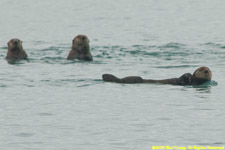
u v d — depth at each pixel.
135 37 64.94
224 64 42.25
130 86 33.06
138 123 24.66
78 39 44.62
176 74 37.72
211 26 74.38
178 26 74.75
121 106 27.92
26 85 33.56
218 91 31.59
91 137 22.59
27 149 21.11
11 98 29.91
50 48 55.59
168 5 95.62
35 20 82.19
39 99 29.61
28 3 100.12
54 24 78.31
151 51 51.06
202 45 56.28
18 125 24.44
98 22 79.31
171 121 24.97
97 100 29.28
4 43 61.31
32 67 40.81
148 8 92.56
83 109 27.34
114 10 90.75
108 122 24.88
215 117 25.59
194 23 77.38
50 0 103.44
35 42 61.91
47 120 25.28
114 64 42.50
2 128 23.97
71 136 22.75
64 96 30.33
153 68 40.44
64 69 39.75
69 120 25.23
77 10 91.62
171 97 29.97
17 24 78.56
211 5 95.50
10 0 103.44
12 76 36.78
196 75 33.84
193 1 100.06
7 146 21.48
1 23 79.81
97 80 35.09
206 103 28.44
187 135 22.81
